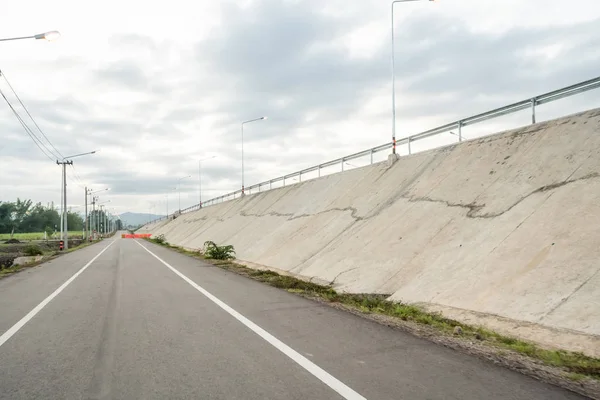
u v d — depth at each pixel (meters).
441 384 4.46
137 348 5.97
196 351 5.79
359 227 19.31
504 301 8.94
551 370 5.00
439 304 10.12
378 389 4.32
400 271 13.20
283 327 7.27
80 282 14.32
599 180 10.60
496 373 4.83
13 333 6.98
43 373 4.91
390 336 6.62
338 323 7.60
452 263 11.84
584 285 8.09
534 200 11.88
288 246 23.19
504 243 11.03
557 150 13.13
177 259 25.86
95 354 5.70
